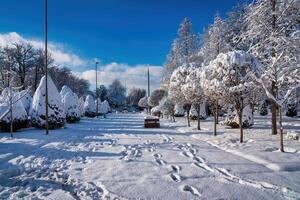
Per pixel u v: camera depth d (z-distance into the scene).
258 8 16.39
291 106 27.75
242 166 7.99
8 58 44.31
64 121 21.08
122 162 8.73
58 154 10.22
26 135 15.94
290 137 13.51
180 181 6.49
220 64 13.21
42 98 19.98
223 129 19.12
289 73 10.38
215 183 6.31
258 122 24.03
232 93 12.70
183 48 41.47
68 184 6.43
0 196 5.55
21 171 7.68
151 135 17.22
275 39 12.97
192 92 19.27
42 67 52.75
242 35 17.28
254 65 12.68
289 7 15.34
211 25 34.50
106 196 5.50
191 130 19.70
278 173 7.16
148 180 6.59
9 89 17.77
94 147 12.00
